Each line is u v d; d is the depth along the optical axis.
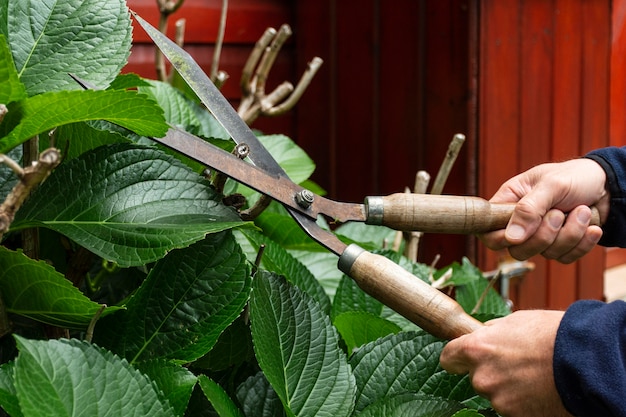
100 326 0.82
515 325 0.81
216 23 2.04
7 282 0.75
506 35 1.93
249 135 0.91
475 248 1.93
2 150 0.75
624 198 1.08
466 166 1.91
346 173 2.15
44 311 0.78
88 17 0.85
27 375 0.62
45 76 0.82
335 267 1.33
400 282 0.82
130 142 0.87
